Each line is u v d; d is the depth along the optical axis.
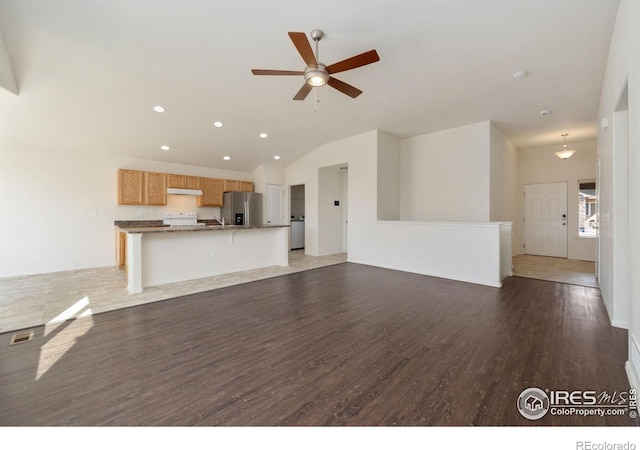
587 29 2.63
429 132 5.81
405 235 5.25
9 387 1.76
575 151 6.30
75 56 3.10
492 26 2.63
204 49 3.03
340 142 6.32
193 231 4.32
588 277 4.68
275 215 7.68
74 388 1.76
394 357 2.14
